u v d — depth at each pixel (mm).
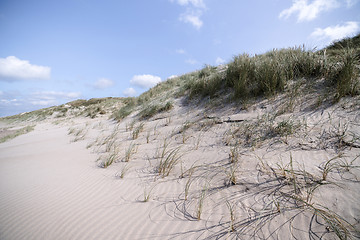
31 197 2275
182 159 3062
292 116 3441
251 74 5426
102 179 2729
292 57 5180
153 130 5121
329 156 2264
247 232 1473
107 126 7746
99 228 1674
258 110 4148
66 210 1978
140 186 2416
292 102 3855
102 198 2197
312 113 3336
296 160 2334
